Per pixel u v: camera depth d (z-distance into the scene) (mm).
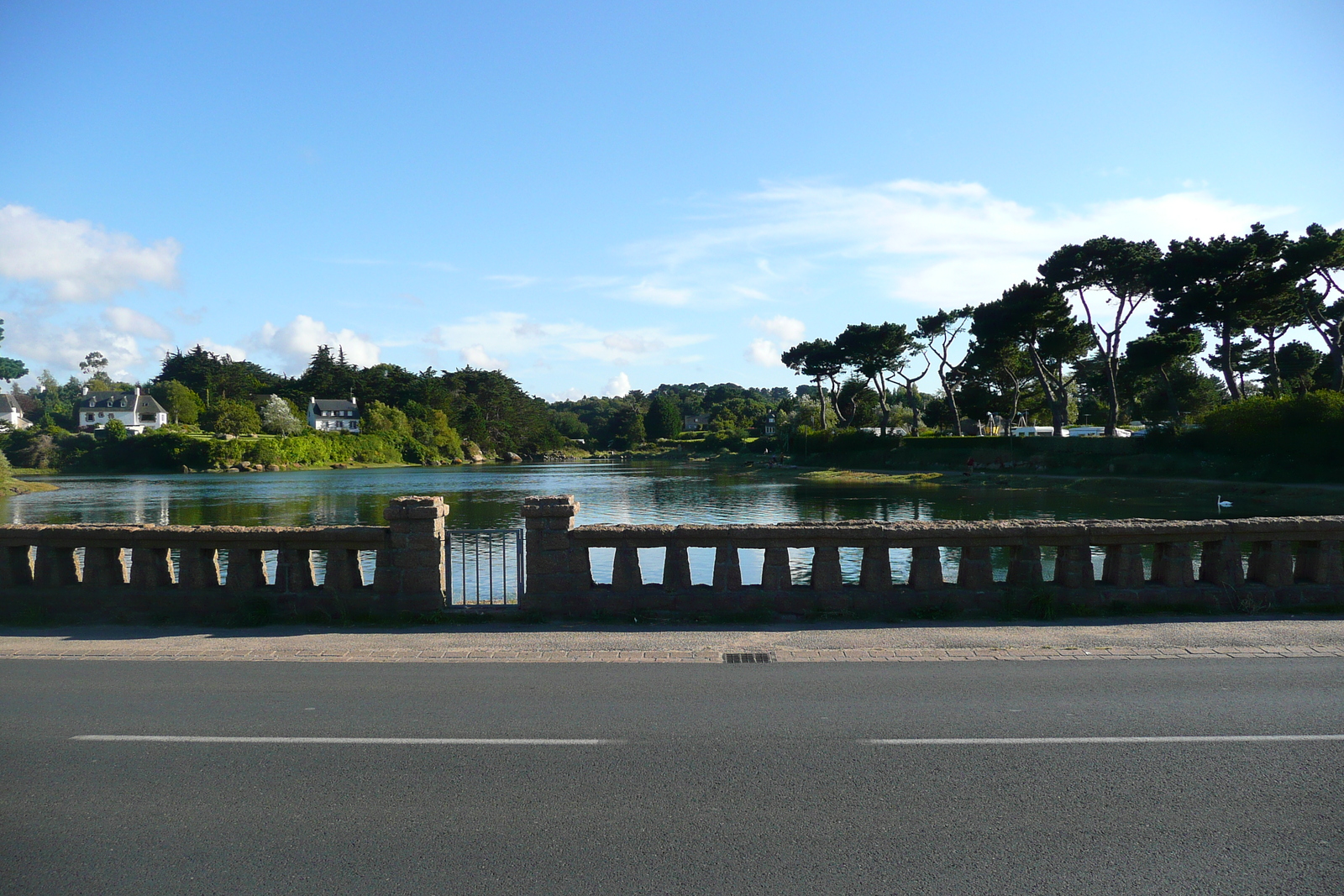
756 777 5062
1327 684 7023
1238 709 6348
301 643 8648
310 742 5703
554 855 4117
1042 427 108562
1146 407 83375
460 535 10141
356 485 83375
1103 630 9016
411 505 9750
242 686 7098
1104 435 74188
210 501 58906
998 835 4312
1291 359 75688
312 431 144375
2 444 112750
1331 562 9984
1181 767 5203
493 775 5113
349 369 178500
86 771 5219
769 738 5742
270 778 5102
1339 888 3807
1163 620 9484
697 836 4301
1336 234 52031
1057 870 3961
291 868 4012
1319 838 4270
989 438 78125
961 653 8117
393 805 4699
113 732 5922
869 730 5906
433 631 9211
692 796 4789
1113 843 4219
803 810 4609
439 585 9789
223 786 4980
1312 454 47875
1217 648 8273
